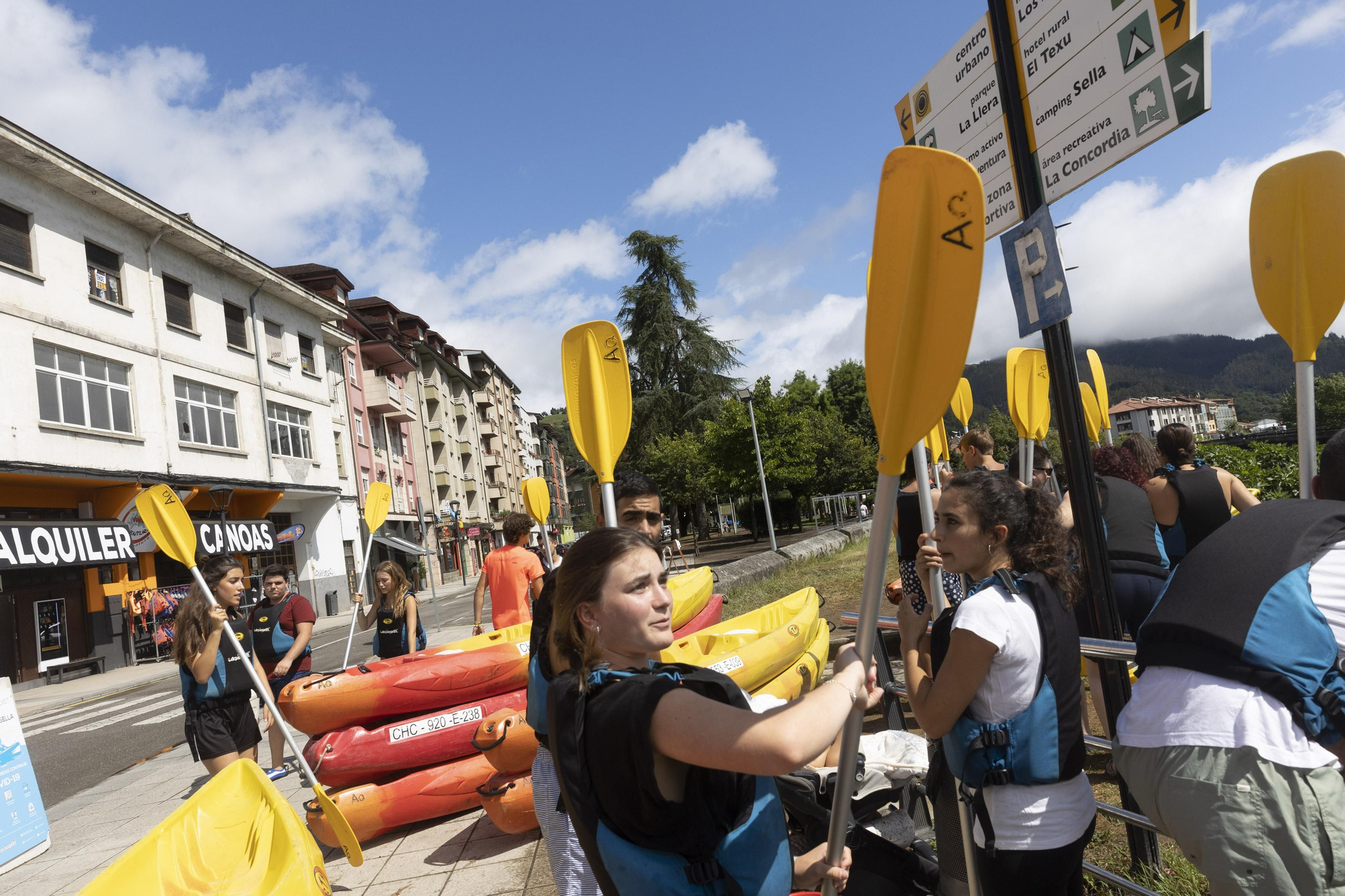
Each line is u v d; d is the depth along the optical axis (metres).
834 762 2.83
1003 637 1.78
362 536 34.50
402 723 4.63
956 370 1.24
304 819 4.92
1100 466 4.16
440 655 5.01
